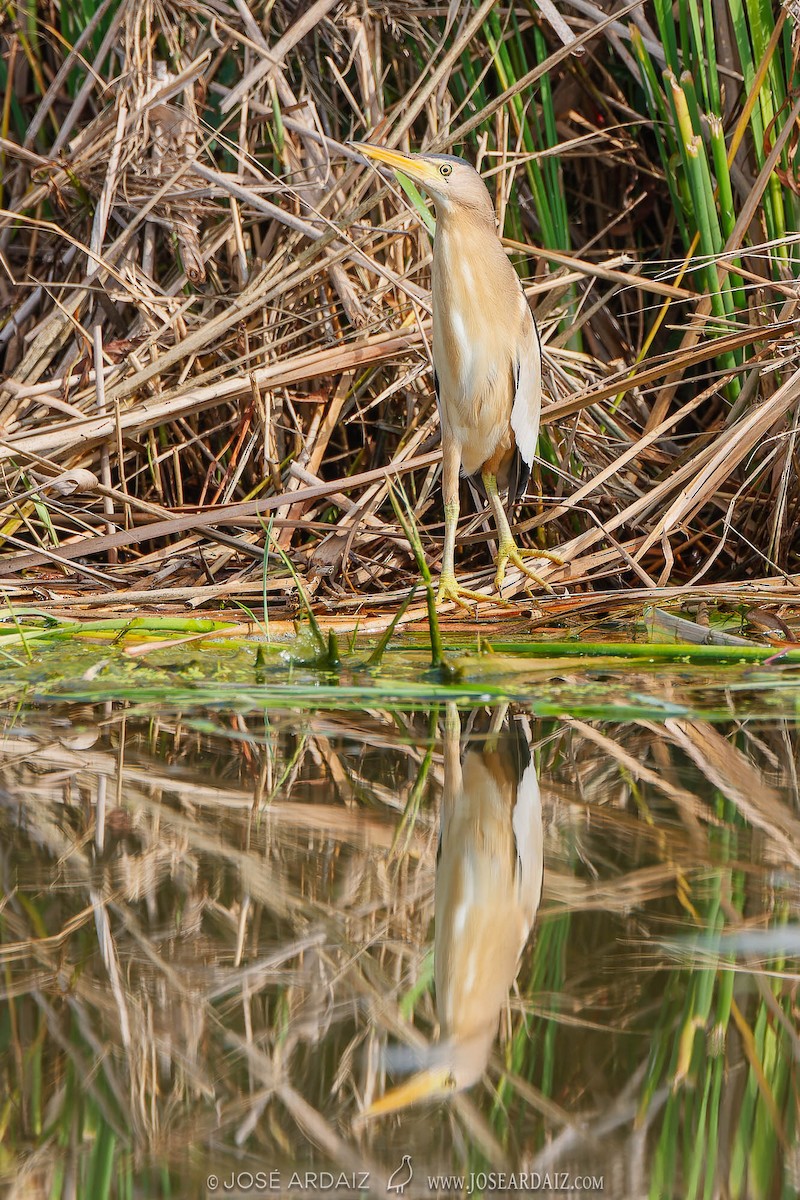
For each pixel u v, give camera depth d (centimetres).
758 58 859
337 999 283
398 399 945
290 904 331
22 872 352
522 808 410
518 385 790
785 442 806
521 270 991
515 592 795
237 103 971
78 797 420
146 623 664
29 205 945
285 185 892
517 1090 250
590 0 977
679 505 769
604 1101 244
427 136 945
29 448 797
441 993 285
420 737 504
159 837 381
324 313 937
